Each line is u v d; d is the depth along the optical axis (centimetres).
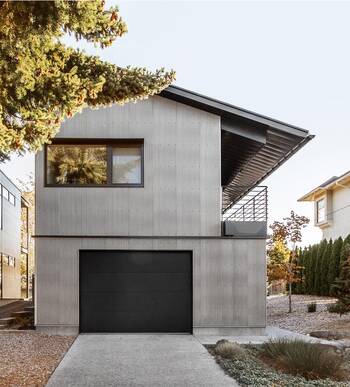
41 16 548
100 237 1132
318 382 661
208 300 1123
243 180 1705
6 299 2062
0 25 556
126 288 1138
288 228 1741
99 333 1120
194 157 1159
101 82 643
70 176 1148
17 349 900
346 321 1272
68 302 1117
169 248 1138
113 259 1142
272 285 2523
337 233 2427
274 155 1352
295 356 733
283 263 1691
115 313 1130
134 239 1138
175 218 1145
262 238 1136
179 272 1145
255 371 711
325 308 1587
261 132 1179
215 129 1164
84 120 1154
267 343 860
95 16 590
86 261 1140
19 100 622
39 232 1127
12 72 589
